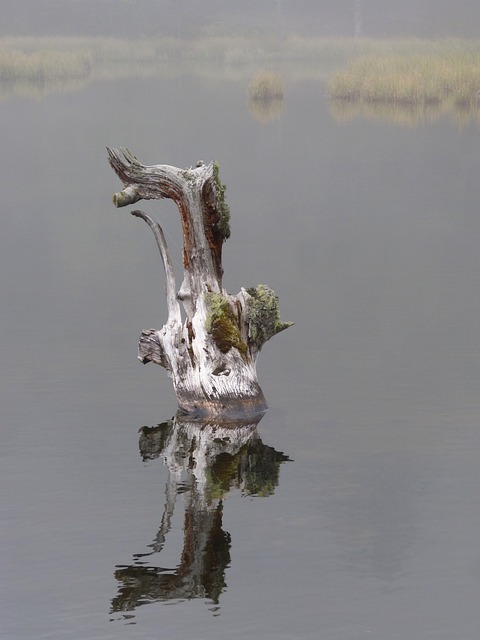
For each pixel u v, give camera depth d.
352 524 12.67
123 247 30.97
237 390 16.77
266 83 72.25
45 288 25.83
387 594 11.16
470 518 12.75
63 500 13.48
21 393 17.83
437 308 23.17
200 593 11.19
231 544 12.23
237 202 37.62
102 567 11.72
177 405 17.33
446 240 30.83
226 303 17.03
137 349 20.52
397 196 38.16
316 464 14.56
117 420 16.55
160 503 13.38
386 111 65.00
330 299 24.28
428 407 16.73
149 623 10.65
